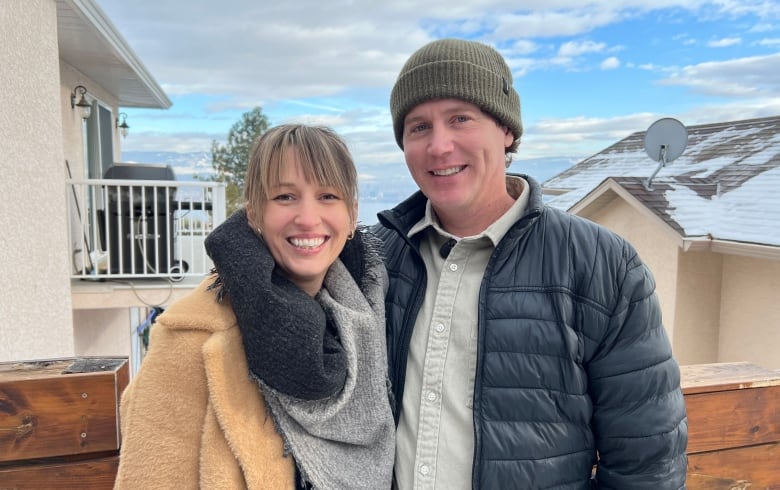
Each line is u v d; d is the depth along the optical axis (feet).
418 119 4.43
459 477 3.99
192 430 3.36
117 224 18.63
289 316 3.33
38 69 13.16
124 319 27.53
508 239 4.18
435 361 4.24
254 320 3.31
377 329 4.13
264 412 3.50
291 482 3.55
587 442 4.05
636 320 3.98
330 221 3.70
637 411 3.92
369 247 4.36
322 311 3.67
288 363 3.33
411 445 4.18
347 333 3.83
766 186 21.01
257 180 3.63
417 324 4.48
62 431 4.11
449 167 4.31
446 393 4.15
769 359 18.49
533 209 4.11
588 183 31.58
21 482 4.08
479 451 3.88
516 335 3.99
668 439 3.89
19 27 12.09
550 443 3.89
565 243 4.15
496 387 3.96
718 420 5.16
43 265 13.26
